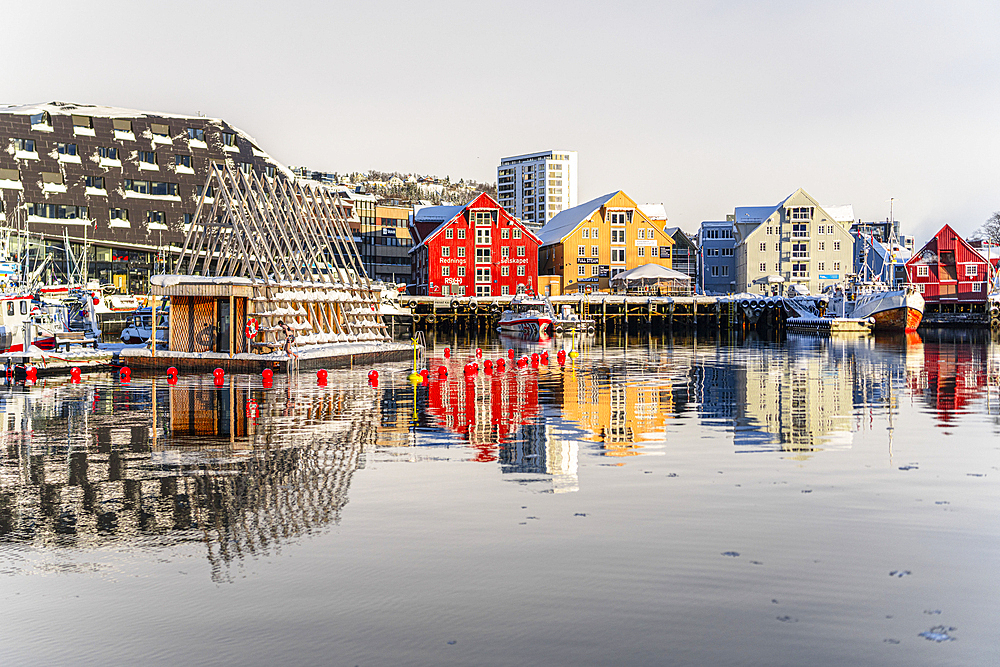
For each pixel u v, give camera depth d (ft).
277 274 145.18
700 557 34.27
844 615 28.53
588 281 383.65
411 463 53.36
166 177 353.51
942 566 33.22
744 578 31.86
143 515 40.70
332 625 27.81
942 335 270.46
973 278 384.68
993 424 71.51
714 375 122.31
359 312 169.48
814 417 76.18
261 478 48.78
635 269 379.35
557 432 66.74
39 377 115.75
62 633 27.27
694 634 27.04
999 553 34.78
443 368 127.95
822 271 416.67
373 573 32.42
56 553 34.91
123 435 64.80
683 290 379.96
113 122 352.90
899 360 155.74
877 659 25.36
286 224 172.65
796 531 37.91
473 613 28.71
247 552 34.99
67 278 320.50
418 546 35.65
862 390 100.58
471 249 362.74
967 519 39.83
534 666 25.02
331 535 37.27
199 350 131.44
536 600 29.78
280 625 27.84
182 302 131.13
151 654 25.85
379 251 471.21
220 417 75.05
